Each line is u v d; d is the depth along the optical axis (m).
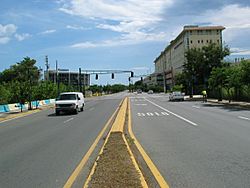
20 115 34.41
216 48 57.69
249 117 23.48
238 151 11.03
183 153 10.91
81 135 16.27
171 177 7.97
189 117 24.48
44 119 27.52
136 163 9.02
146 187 6.76
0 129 21.22
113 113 31.48
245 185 7.20
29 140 15.20
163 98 73.25
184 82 79.75
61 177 8.25
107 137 14.10
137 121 22.50
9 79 104.06
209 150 11.31
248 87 41.66
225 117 23.81
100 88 161.38
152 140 13.92
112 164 8.72
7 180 8.09
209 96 59.53
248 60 37.06
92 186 6.79
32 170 9.08
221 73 44.00
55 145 13.36
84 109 38.84
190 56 59.06
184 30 121.50
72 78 142.38
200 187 7.12
